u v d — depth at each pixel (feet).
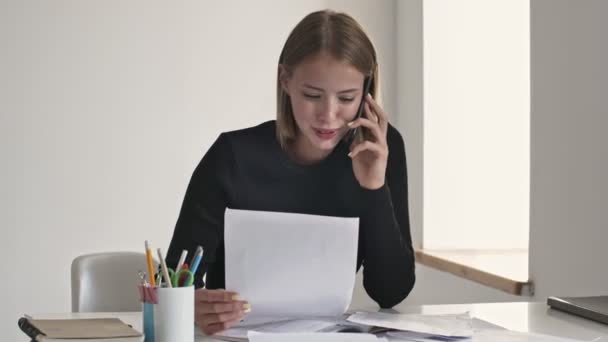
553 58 8.36
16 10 12.50
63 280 12.72
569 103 8.05
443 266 11.36
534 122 8.80
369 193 5.25
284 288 4.83
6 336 12.57
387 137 5.62
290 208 5.43
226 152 5.41
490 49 12.60
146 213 12.96
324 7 13.56
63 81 12.66
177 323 4.15
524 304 5.86
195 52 13.08
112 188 12.85
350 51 4.83
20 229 12.57
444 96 12.66
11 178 12.54
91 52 12.74
